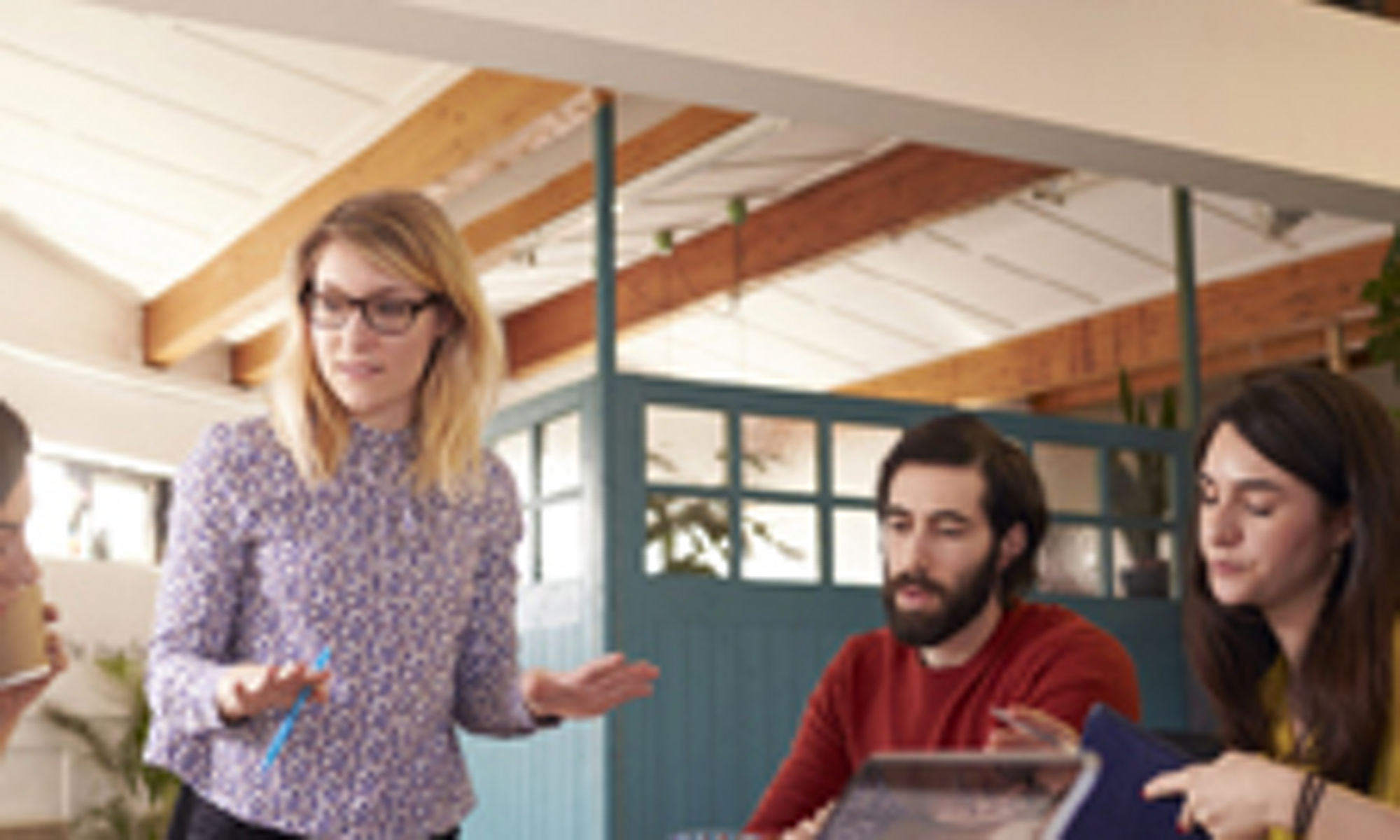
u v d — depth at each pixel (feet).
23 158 24.26
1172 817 4.06
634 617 15.53
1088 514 18.24
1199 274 27.45
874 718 6.77
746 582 16.17
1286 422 4.81
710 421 16.35
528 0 12.21
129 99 21.56
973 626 6.46
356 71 19.97
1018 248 25.91
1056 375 29.40
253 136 22.29
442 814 5.82
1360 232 25.46
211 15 11.86
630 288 26.25
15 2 18.97
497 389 5.95
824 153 22.47
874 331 28.94
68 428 29.35
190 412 32.37
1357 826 3.92
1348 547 4.81
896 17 13.71
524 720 6.02
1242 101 15.31
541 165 22.35
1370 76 16.08
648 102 19.75
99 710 29.96
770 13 13.15
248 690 4.84
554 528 16.55
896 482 6.38
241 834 5.41
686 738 15.61
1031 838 2.52
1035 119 14.25
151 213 25.93
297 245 5.60
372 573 5.58
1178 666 18.38
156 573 32.27
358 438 5.63
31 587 5.42
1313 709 4.81
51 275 28.55
